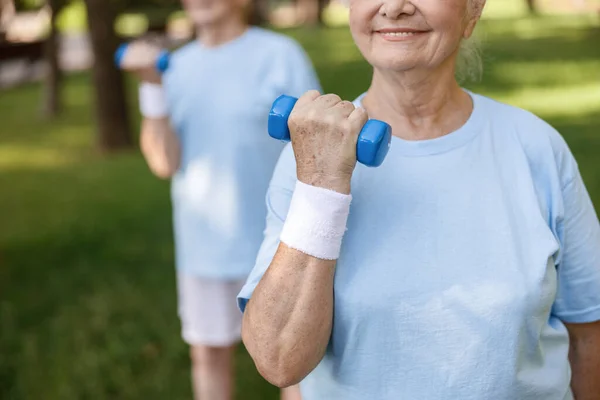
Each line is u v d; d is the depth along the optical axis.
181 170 2.95
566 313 1.53
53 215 6.45
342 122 1.25
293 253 1.29
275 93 2.84
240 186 2.86
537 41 14.70
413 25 1.38
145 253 5.28
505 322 1.35
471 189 1.42
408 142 1.44
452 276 1.37
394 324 1.37
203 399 3.05
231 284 2.94
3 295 4.67
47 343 4.00
